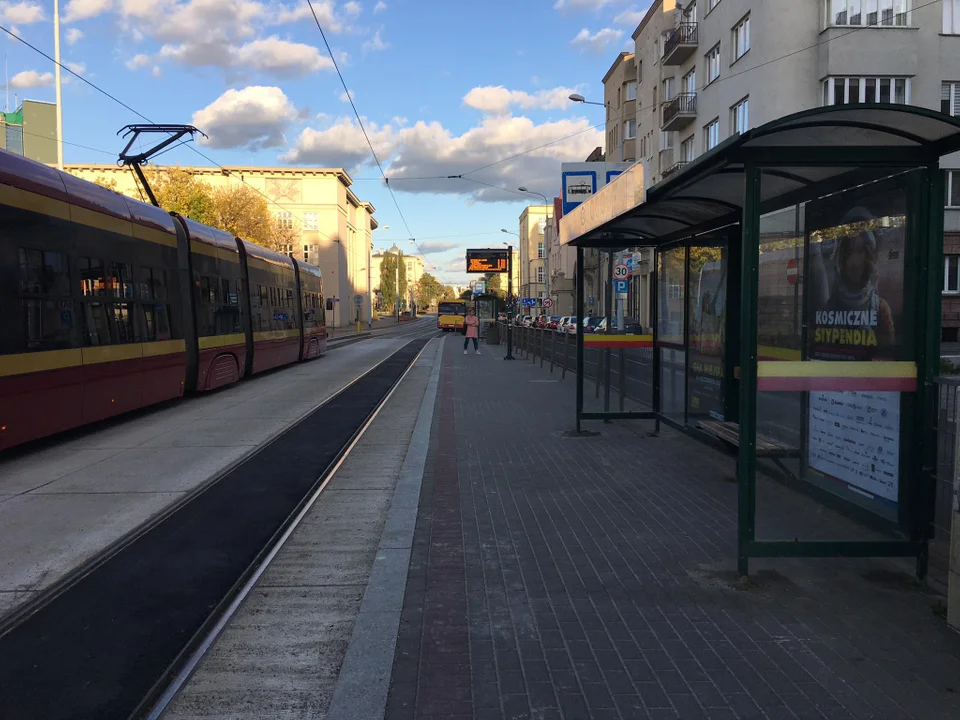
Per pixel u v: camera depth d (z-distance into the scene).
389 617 3.99
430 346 36.56
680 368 8.84
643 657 3.45
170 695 3.26
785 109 24.78
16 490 7.09
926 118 3.74
